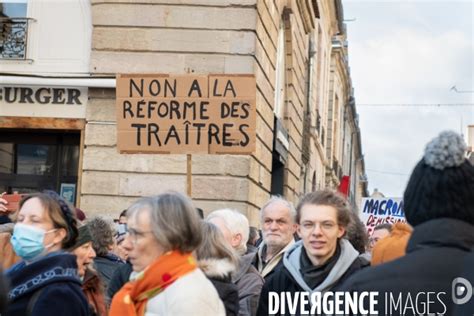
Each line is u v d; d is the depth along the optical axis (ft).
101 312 15.76
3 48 43.34
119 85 30.01
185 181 41.39
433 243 8.85
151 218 11.56
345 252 14.33
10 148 44.50
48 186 44.04
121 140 29.91
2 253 17.34
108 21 42.75
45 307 12.87
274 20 51.34
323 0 100.12
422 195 9.00
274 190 63.77
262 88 46.19
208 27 42.45
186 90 29.84
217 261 14.94
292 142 65.77
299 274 14.47
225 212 18.37
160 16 42.60
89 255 15.75
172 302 11.13
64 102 42.80
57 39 43.16
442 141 8.92
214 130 29.73
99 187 41.98
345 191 44.73
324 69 110.52
